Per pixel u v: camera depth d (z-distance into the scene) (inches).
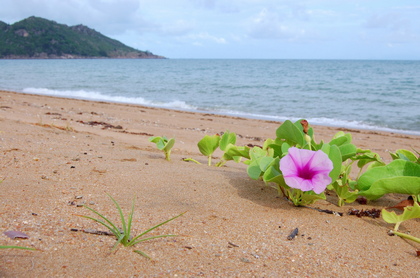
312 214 92.4
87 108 479.5
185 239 71.9
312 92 946.7
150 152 185.9
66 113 400.8
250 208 93.7
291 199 101.3
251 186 113.7
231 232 77.5
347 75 1739.7
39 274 53.8
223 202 96.9
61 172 114.2
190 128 368.2
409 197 105.9
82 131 257.3
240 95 867.4
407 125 486.6
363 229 85.0
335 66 3021.7
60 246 63.5
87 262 59.0
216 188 108.9
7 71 1844.2
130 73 1887.3
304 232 80.4
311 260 67.4
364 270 65.2
